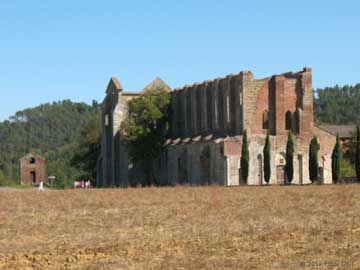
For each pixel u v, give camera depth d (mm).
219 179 97500
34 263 30484
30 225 43250
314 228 38594
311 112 100812
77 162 146375
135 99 119562
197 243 34594
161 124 120438
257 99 100562
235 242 34625
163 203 57500
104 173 128250
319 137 100188
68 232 39562
